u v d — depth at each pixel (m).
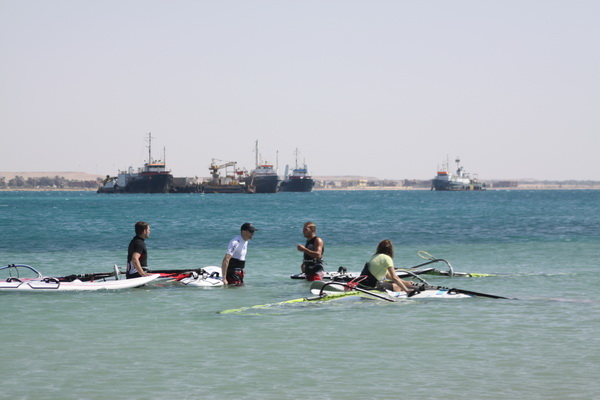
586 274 25.58
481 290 20.97
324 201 197.38
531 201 185.75
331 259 33.31
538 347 12.67
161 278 22.58
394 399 9.66
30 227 62.78
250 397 9.77
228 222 73.50
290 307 17.33
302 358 11.94
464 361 11.69
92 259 32.75
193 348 12.70
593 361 11.61
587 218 80.44
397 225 66.75
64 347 12.80
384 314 16.30
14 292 19.92
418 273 25.19
